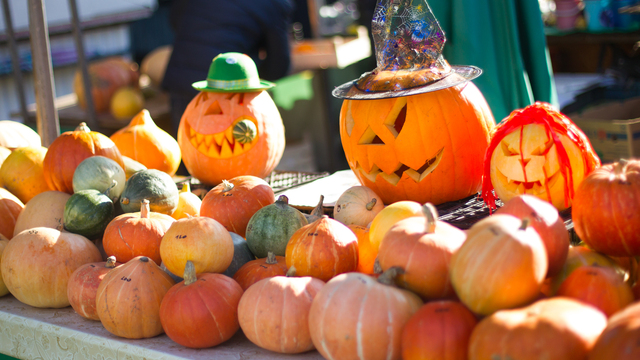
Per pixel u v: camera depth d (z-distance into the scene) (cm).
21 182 229
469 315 121
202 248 158
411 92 189
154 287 158
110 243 178
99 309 158
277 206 181
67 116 452
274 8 403
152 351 151
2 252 189
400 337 127
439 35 203
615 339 96
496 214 134
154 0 648
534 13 276
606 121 356
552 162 175
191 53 388
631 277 152
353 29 654
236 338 157
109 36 673
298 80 548
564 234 136
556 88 482
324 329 129
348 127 218
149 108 472
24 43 573
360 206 192
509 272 115
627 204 140
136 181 197
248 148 244
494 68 270
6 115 564
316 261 154
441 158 202
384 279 133
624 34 507
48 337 170
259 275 161
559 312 108
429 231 139
